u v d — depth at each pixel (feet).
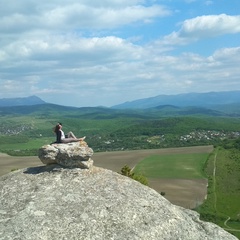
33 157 648.79
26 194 70.74
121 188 74.02
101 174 77.05
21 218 64.44
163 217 70.08
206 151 639.35
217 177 446.60
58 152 77.41
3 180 76.69
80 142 80.59
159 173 471.21
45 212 66.03
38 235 61.52
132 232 65.05
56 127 81.66
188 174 463.01
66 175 75.20
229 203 351.87
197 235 70.38
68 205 68.03
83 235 62.95
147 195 74.64
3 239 60.03
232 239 72.79
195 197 364.38
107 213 67.31
